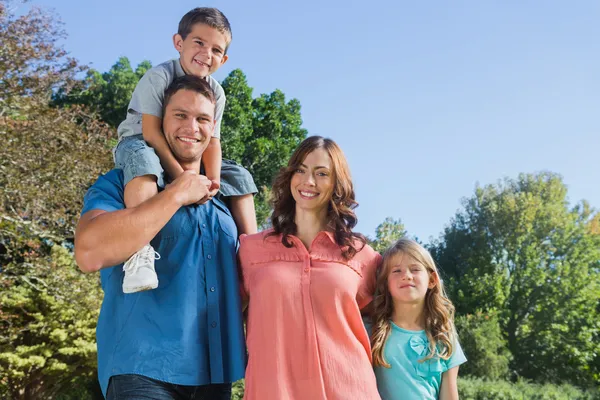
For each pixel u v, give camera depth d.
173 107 3.20
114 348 2.83
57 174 14.31
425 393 3.35
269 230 3.31
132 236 2.69
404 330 3.45
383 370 3.40
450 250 41.19
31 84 15.38
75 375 19.39
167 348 2.83
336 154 3.30
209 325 2.99
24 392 18.28
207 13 3.87
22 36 15.05
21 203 13.74
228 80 27.78
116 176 3.10
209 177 3.42
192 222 3.10
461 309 36.03
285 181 3.35
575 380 34.03
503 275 37.56
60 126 14.86
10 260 17.20
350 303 3.10
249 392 2.93
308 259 3.16
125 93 28.14
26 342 18.27
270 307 3.03
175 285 2.95
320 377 2.90
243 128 27.39
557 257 38.72
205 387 2.99
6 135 13.97
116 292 2.91
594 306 37.41
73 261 16.75
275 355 2.93
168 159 3.21
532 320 36.78
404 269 3.45
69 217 14.68
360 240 3.34
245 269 3.25
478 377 24.92
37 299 17.67
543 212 39.19
